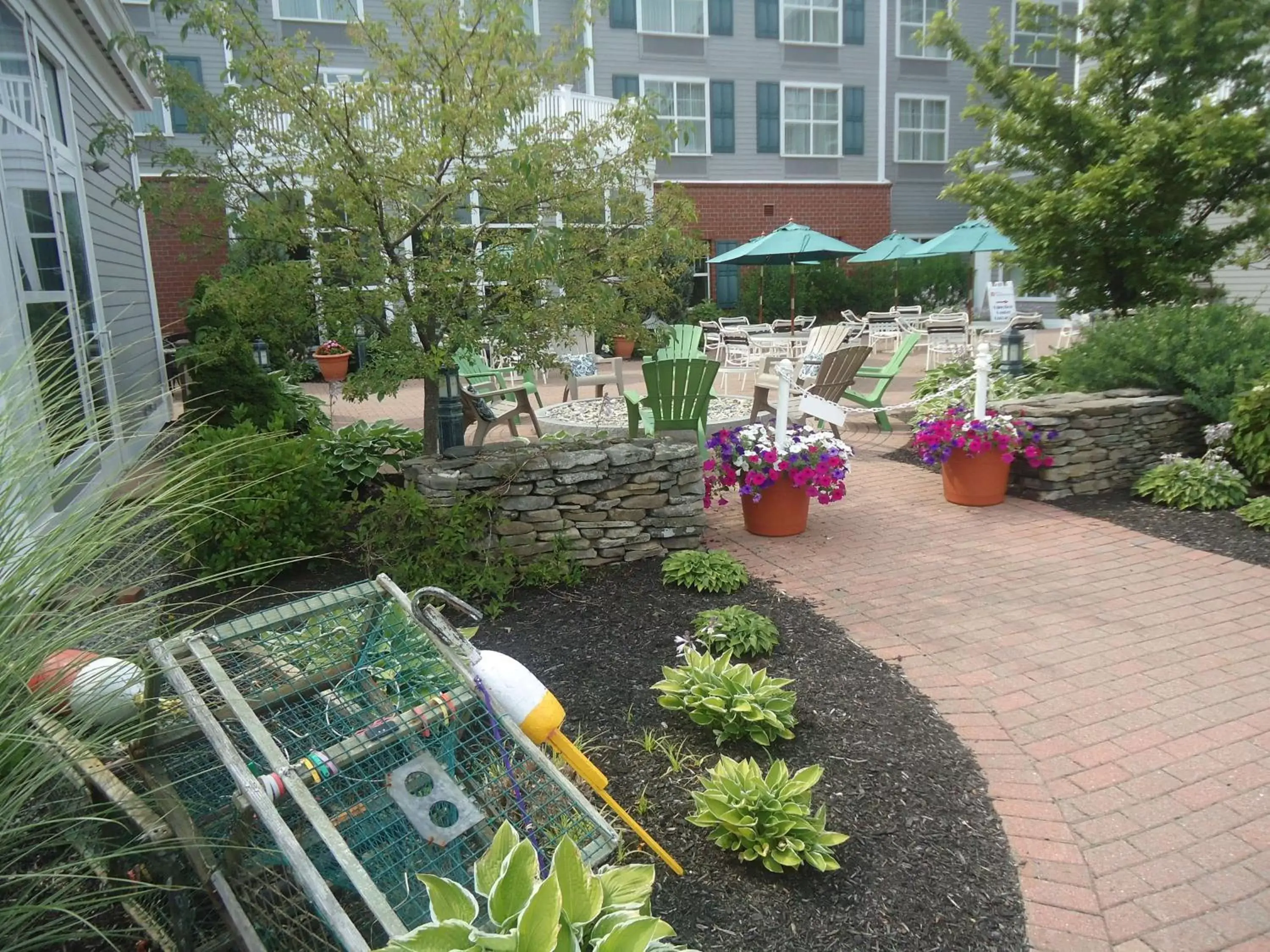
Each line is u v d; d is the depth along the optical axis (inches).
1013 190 325.7
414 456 231.3
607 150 216.4
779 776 101.7
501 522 177.3
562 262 206.1
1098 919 90.1
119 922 84.0
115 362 306.5
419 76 199.0
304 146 203.9
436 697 81.8
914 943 86.6
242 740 84.2
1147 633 158.7
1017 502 246.1
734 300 821.2
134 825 75.7
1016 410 245.0
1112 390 274.5
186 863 76.9
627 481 188.7
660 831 101.7
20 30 222.4
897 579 187.3
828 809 106.7
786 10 794.2
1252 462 239.6
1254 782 113.3
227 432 179.5
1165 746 121.8
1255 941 87.0
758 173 815.7
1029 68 334.0
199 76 587.2
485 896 65.0
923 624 163.8
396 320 204.1
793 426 223.1
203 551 171.0
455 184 195.8
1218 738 123.6
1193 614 166.2
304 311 201.8
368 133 199.6
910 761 117.6
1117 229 311.4
